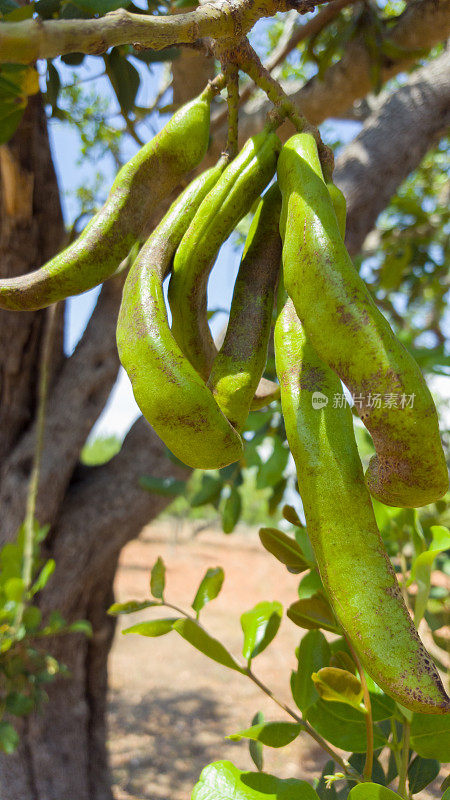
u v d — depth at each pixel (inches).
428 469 11.4
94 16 20.1
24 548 39.9
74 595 59.6
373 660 11.7
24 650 39.2
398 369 11.3
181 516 343.3
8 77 15.9
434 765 18.7
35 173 52.3
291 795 15.3
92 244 14.2
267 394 15.7
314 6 13.8
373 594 12.0
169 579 271.9
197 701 138.3
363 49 44.4
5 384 59.0
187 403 12.3
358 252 58.1
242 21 13.6
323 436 12.7
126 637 181.2
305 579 21.0
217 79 15.1
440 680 11.4
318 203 12.4
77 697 63.7
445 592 33.5
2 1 17.7
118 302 62.9
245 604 233.5
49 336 38.8
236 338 14.3
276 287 15.1
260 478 38.1
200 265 14.5
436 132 62.2
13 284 14.1
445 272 73.9
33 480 39.9
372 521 12.4
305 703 18.3
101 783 67.1
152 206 15.1
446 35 41.3
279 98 14.9
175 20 12.7
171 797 97.9
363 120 75.5
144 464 60.4
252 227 15.1
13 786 59.0
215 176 15.0
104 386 61.3
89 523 58.9
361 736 18.1
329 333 11.7
